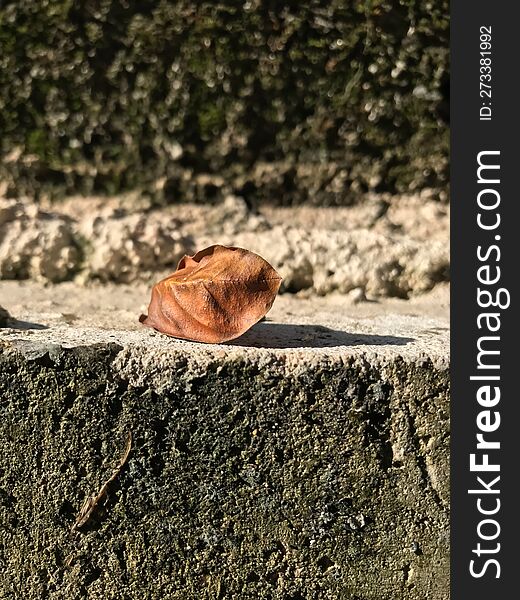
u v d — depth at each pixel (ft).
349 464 1.67
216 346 1.67
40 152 2.05
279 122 2.05
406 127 2.05
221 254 1.72
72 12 2.00
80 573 1.67
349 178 2.07
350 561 1.68
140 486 1.66
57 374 1.65
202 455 1.66
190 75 2.02
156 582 1.67
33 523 1.67
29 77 2.02
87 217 2.03
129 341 1.68
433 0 1.99
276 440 1.66
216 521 1.67
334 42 2.02
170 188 2.06
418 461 1.68
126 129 2.04
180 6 2.00
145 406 1.65
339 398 1.66
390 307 1.94
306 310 1.91
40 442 1.66
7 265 1.96
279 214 2.07
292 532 1.67
